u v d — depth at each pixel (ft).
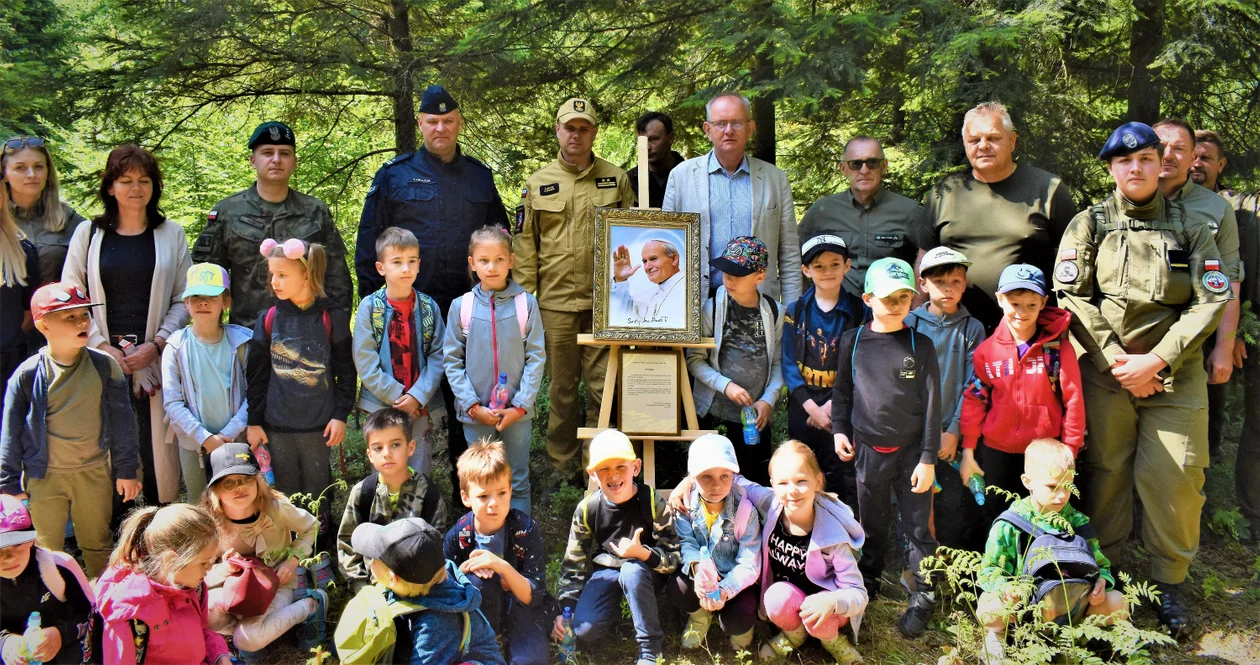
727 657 12.18
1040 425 13.08
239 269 15.60
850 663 11.77
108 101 20.98
